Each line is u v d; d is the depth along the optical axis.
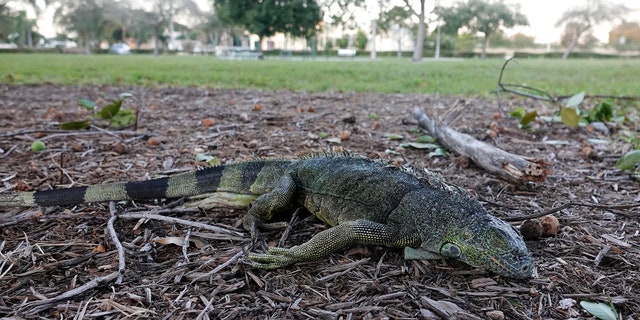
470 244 0.43
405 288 0.43
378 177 0.52
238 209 0.60
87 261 0.47
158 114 1.28
